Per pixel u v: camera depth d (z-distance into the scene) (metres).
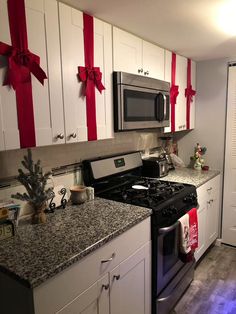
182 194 2.02
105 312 1.36
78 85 1.54
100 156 2.21
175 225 1.84
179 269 2.08
